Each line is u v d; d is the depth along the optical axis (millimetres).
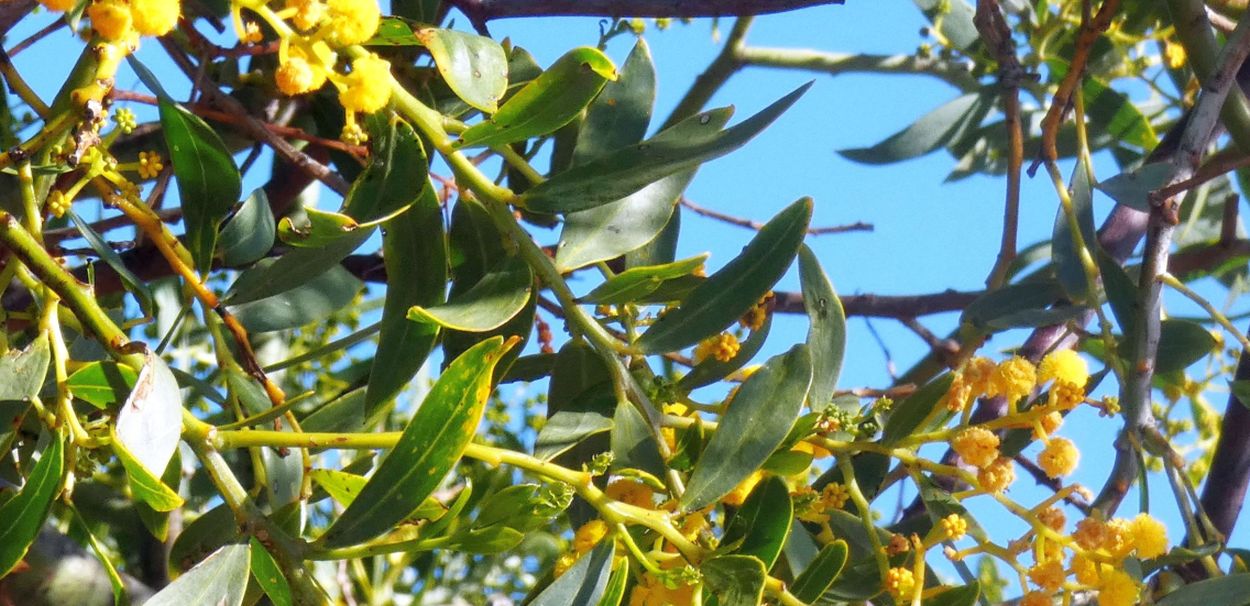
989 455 464
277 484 502
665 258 506
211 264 472
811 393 466
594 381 508
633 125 504
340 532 402
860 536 494
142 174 463
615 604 414
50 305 425
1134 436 508
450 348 506
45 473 404
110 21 390
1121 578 451
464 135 450
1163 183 545
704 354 493
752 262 455
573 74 445
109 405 424
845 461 484
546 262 458
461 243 498
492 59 450
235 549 391
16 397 417
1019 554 462
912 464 479
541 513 416
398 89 451
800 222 454
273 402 472
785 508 428
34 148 419
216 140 451
